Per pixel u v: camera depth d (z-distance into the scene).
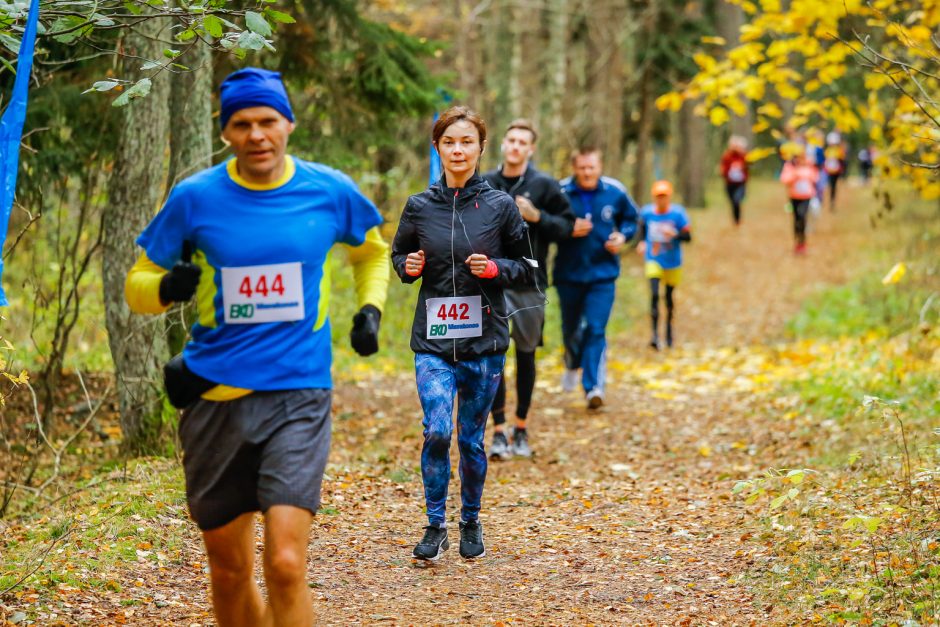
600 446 12.76
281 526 5.10
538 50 34.84
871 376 13.96
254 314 5.25
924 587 6.58
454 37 30.73
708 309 26.31
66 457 11.79
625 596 7.34
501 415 12.06
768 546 8.12
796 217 33.69
